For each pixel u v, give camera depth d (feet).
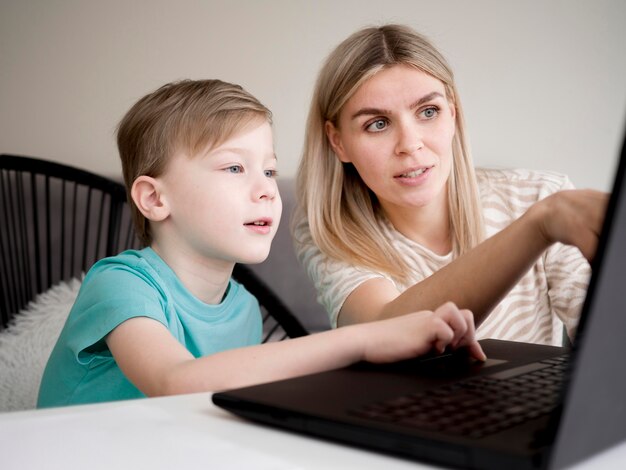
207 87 3.47
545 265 4.09
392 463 1.26
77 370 2.97
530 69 6.97
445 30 6.96
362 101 3.73
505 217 4.42
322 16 7.05
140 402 1.70
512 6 6.93
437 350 2.01
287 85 7.11
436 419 1.37
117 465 1.26
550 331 4.15
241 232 3.28
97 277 2.98
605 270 1.02
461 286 2.58
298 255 4.35
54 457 1.30
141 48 7.23
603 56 6.95
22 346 5.27
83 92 7.30
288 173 7.12
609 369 1.10
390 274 3.92
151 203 3.37
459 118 4.08
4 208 6.81
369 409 1.44
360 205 4.13
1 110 7.38
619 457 1.21
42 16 7.32
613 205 1.01
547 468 1.05
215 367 2.02
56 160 7.34
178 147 3.28
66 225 6.77
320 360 2.01
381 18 7.02
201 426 1.49
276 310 5.39
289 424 1.45
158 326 2.59
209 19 7.15
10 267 6.89
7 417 1.57
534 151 7.02
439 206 4.12
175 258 3.38
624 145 1.01
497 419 1.36
